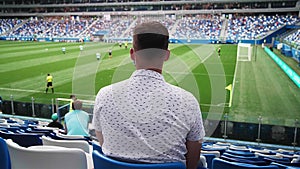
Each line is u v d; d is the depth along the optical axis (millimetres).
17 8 80125
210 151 5121
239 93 16953
